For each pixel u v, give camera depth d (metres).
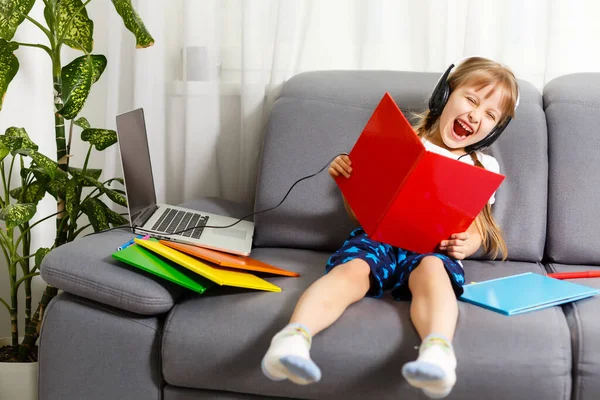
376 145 1.45
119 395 1.38
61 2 1.80
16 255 1.78
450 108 1.65
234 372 1.31
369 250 1.51
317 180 1.79
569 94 1.80
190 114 2.10
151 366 1.37
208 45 2.08
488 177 1.39
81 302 1.41
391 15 2.06
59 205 1.80
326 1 2.06
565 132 1.76
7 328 2.10
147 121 2.10
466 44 1.96
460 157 1.68
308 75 1.94
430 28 2.03
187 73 2.09
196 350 1.32
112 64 2.09
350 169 1.53
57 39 1.75
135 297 1.35
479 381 1.24
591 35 1.99
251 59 2.05
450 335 1.23
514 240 1.72
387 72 1.93
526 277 1.54
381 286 1.44
